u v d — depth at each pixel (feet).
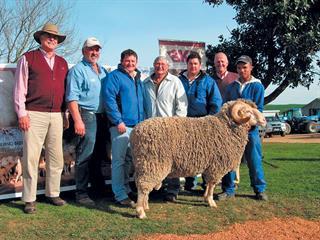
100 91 23.29
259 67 58.59
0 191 23.24
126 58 22.57
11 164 23.59
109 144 26.50
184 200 24.47
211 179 22.38
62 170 24.31
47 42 21.53
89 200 23.44
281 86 58.49
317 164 40.73
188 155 21.08
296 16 49.06
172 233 18.99
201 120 21.76
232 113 21.62
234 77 27.09
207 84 24.48
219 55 26.76
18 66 21.20
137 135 20.76
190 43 32.07
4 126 23.32
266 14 49.88
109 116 22.43
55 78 21.81
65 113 24.16
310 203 24.07
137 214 21.01
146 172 20.67
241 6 54.90
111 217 20.99
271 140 92.94
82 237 18.31
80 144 23.39
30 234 18.61
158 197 25.26
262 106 24.48
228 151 21.65
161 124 20.85
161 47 30.94
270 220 21.07
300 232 19.47
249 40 57.88
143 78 28.04
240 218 21.25
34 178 21.62
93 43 22.74
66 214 21.31
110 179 27.04
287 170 36.19
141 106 23.32
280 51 56.34
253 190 26.84
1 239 17.99
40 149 21.79
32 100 21.38
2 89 23.24
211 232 19.25
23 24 73.20
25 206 21.75
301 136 110.83
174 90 23.56
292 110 152.46
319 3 50.26
